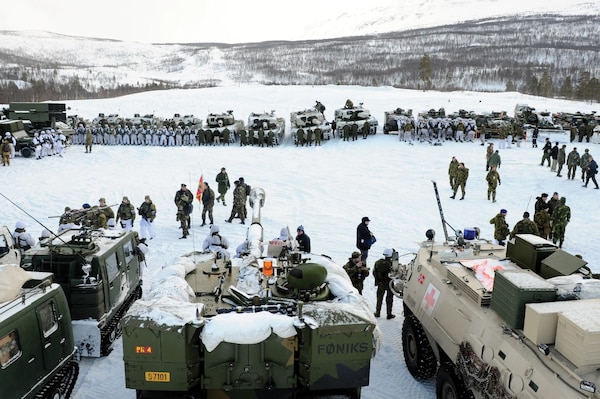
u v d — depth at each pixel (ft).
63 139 112.06
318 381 20.54
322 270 24.30
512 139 114.73
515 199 70.79
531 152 103.50
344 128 122.83
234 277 27.20
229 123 129.18
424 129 118.21
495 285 22.36
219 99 200.44
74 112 180.24
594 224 59.52
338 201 70.38
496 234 49.26
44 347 23.48
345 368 20.53
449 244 31.30
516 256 26.94
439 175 86.89
